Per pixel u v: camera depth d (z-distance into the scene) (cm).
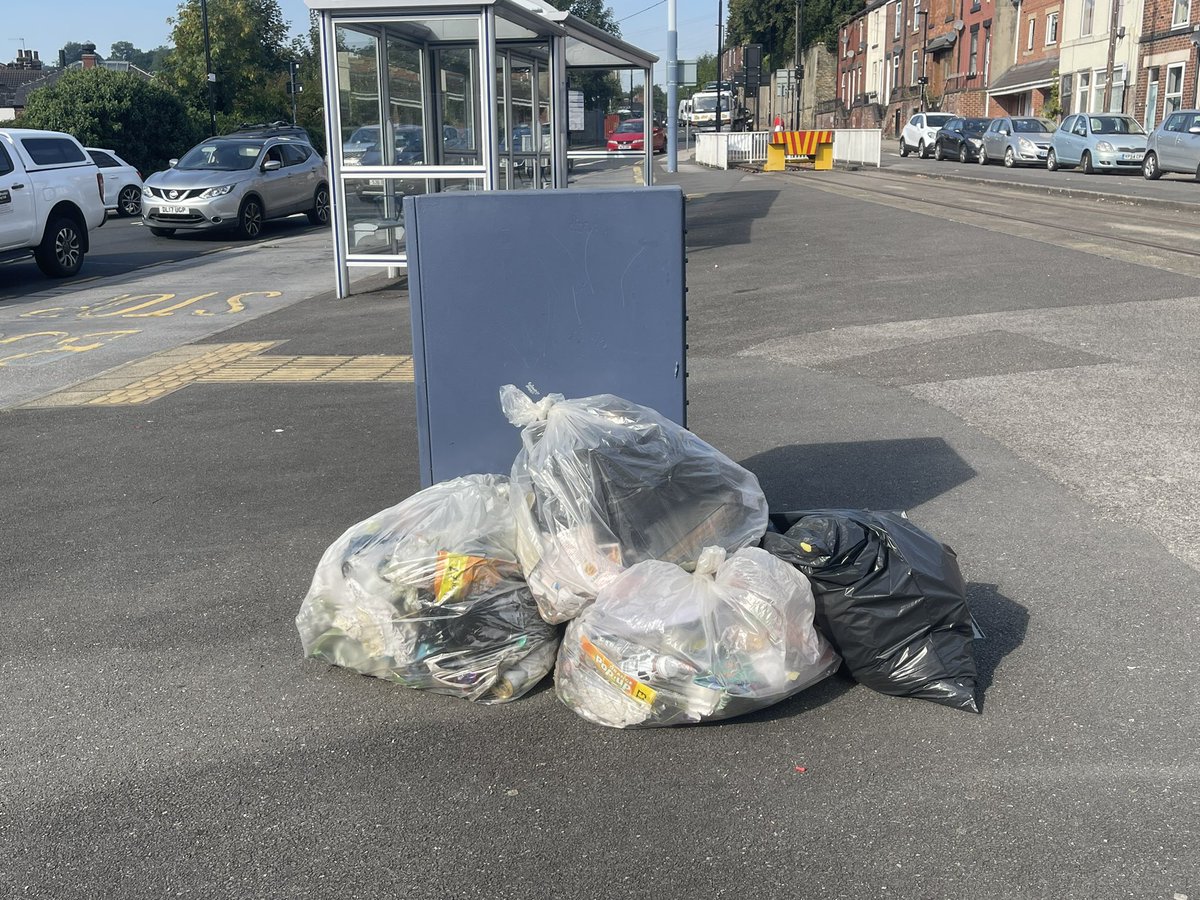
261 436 696
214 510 564
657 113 4728
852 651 362
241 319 1162
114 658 408
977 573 448
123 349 1024
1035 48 4978
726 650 343
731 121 6306
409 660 370
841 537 372
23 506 582
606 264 432
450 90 1394
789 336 902
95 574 486
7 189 1464
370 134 1259
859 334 890
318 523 539
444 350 445
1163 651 381
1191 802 300
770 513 421
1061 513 505
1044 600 422
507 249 435
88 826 310
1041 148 3275
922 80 6316
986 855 283
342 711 368
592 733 350
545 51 1557
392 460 636
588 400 407
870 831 295
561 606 373
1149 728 337
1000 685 365
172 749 347
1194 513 496
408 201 436
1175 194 2088
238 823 309
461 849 294
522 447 444
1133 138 2919
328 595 384
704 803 310
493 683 368
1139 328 845
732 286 1153
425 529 386
